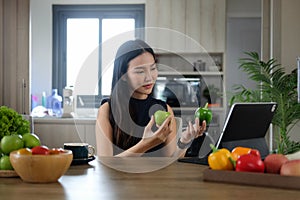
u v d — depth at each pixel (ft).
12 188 3.77
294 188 3.73
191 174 4.51
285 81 12.55
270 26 14.26
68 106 14.16
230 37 19.07
